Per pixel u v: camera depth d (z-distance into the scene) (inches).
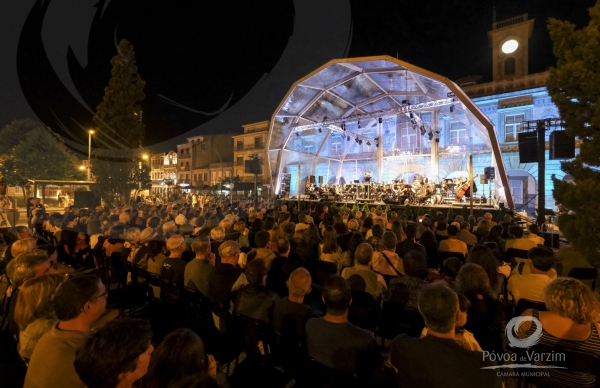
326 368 98.9
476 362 76.9
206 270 157.8
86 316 80.6
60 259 286.8
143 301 207.8
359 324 142.9
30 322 98.8
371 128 942.4
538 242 237.0
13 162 1056.2
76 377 74.7
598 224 157.0
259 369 143.8
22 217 748.6
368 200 757.9
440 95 695.7
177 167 1851.6
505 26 888.3
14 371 139.6
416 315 130.6
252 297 131.3
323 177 1003.9
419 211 577.6
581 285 90.0
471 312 120.7
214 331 171.3
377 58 601.3
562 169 176.7
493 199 668.7
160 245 208.8
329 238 207.3
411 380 81.1
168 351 67.1
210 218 338.0
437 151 810.2
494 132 573.9
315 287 168.1
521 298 126.5
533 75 775.7
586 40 158.7
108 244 242.5
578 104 163.2
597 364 85.3
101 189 480.1
